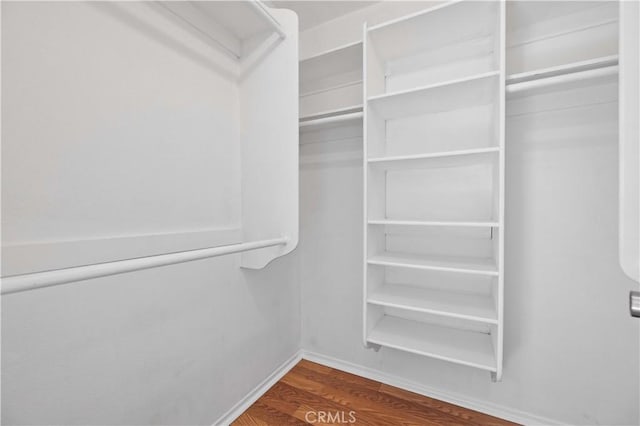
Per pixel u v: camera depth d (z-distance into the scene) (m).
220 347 1.32
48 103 0.76
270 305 1.67
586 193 1.21
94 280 0.86
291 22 1.27
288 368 1.82
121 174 0.92
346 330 1.81
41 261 0.74
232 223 1.38
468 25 1.25
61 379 0.79
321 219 1.87
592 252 1.20
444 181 1.47
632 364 1.15
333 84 1.76
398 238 1.59
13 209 0.70
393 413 1.41
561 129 1.24
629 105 0.61
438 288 1.51
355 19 1.71
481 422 1.35
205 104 1.23
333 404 1.48
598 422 1.21
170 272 1.09
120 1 0.92
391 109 1.43
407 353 1.61
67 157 0.80
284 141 1.30
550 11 1.16
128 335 0.95
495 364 1.15
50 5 0.76
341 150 1.78
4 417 0.69
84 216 0.83
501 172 1.07
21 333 0.72
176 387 1.12
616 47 1.13
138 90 0.97
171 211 1.09
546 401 1.30
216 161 1.29
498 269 1.10
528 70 1.27
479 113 1.38
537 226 1.29
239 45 1.40
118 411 0.92
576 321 1.24
